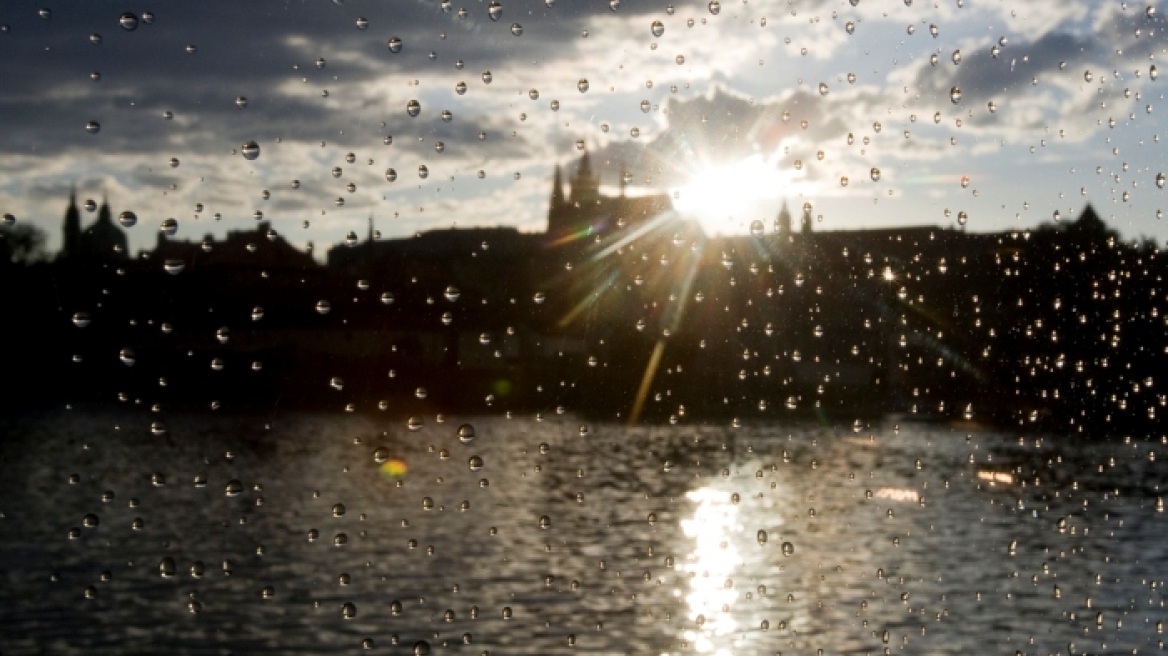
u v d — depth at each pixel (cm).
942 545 548
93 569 551
